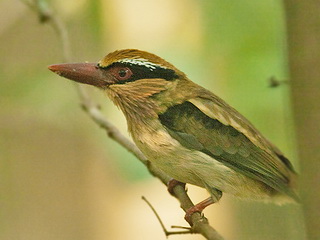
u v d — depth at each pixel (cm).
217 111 954
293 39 502
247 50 1125
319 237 486
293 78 502
